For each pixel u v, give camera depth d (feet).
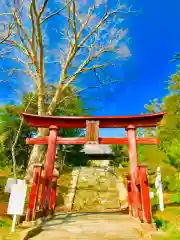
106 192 54.49
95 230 19.57
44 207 26.68
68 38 50.57
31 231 17.99
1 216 23.47
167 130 50.34
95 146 115.85
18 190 20.15
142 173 22.61
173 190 39.91
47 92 53.26
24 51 47.32
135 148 29.81
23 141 72.38
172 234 17.52
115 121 32.07
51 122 32.45
